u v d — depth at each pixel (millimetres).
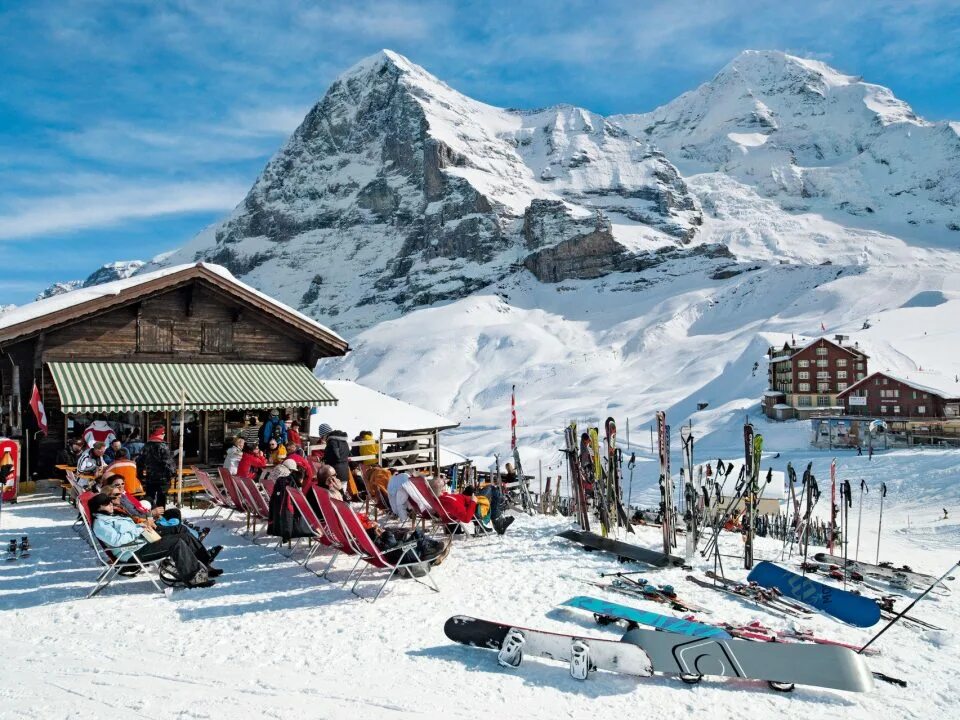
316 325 19781
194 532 9367
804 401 75375
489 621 6863
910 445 49500
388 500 11531
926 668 6703
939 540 24719
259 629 7125
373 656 6449
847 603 8172
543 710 5461
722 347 136250
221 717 5227
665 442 10867
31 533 11117
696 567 10250
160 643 6719
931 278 152625
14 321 15227
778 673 5906
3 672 6027
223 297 18281
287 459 11273
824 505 33906
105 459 13055
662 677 6168
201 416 18375
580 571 9586
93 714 5254
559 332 177250
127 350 16922
